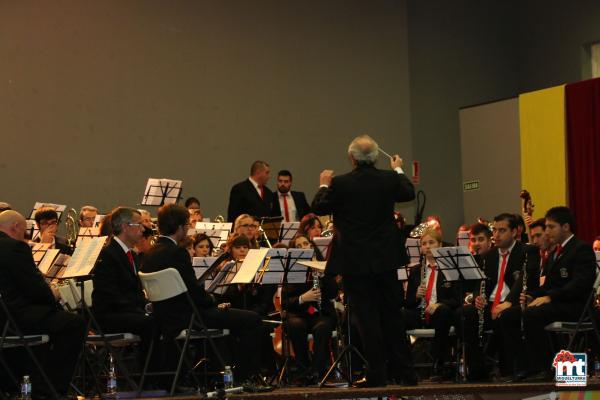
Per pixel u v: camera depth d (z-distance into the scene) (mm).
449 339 8797
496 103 14703
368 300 6961
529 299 7938
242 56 14539
